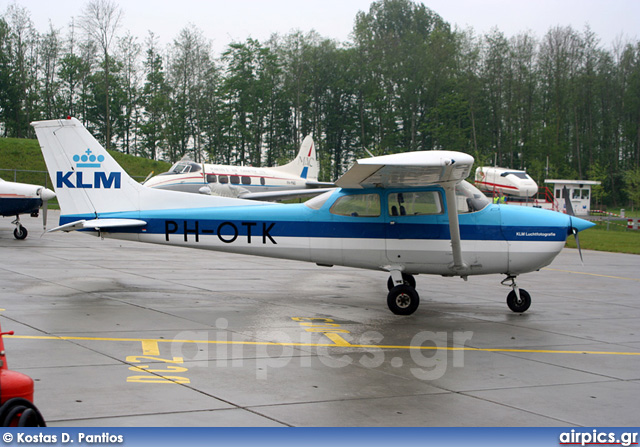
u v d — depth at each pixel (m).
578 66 72.62
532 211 10.19
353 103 73.69
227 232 10.26
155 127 71.12
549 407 5.42
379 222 10.05
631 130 74.12
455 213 9.55
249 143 71.38
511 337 8.35
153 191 10.43
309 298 10.91
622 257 21.83
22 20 70.69
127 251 17.44
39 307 8.94
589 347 7.92
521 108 72.19
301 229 10.20
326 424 4.79
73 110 74.75
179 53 70.50
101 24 61.59
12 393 3.68
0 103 71.88
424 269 10.09
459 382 6.09
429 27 84.06
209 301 10.13
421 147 72.25
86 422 4.57
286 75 71.44
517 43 71.69
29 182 43.28
